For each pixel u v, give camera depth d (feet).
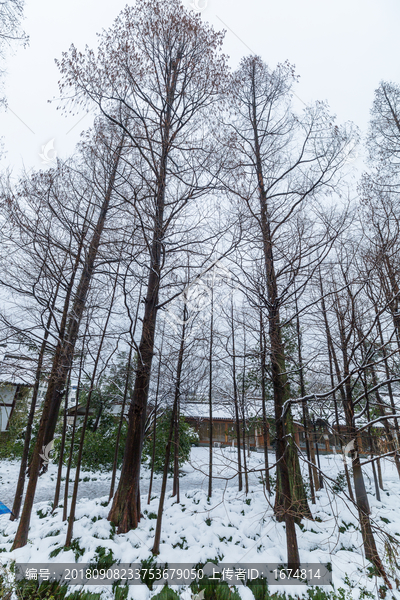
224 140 26.78
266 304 22.97
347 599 20.38
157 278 30.71
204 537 25.03
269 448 67.72
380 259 21.85
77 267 25.12
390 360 29.68
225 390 45.01
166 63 28.63
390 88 42.93
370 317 24.62
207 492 35.88
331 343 27.25
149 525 26.30
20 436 52.13
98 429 51.98
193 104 28.19
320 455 50.47
